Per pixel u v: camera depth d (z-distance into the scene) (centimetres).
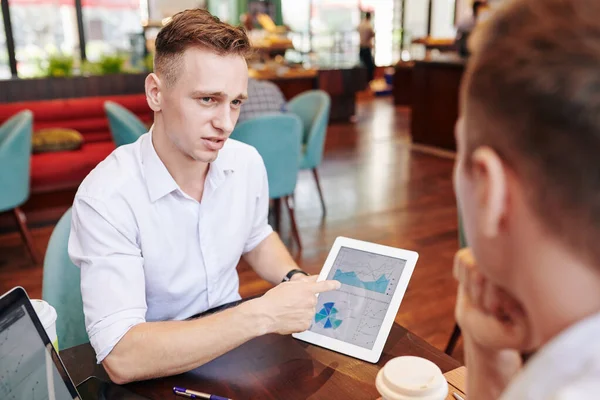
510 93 34
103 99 450
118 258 116
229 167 133
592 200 32
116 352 104
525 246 36
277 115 312
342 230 382
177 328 104
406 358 86
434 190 479
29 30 667
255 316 103
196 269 133
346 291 119
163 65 112
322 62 1098
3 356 73
